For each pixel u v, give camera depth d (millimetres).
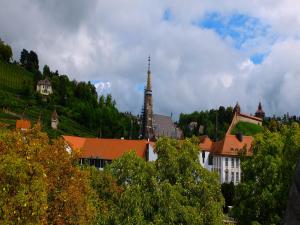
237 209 45844
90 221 32969
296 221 13344
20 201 23703
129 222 35750
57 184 30266
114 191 40844
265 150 46125
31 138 31641
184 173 40625
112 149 133000
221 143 140000
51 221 29000
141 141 133750
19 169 24516
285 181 43188
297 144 43781
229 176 136500
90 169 43438
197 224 37188
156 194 36906
